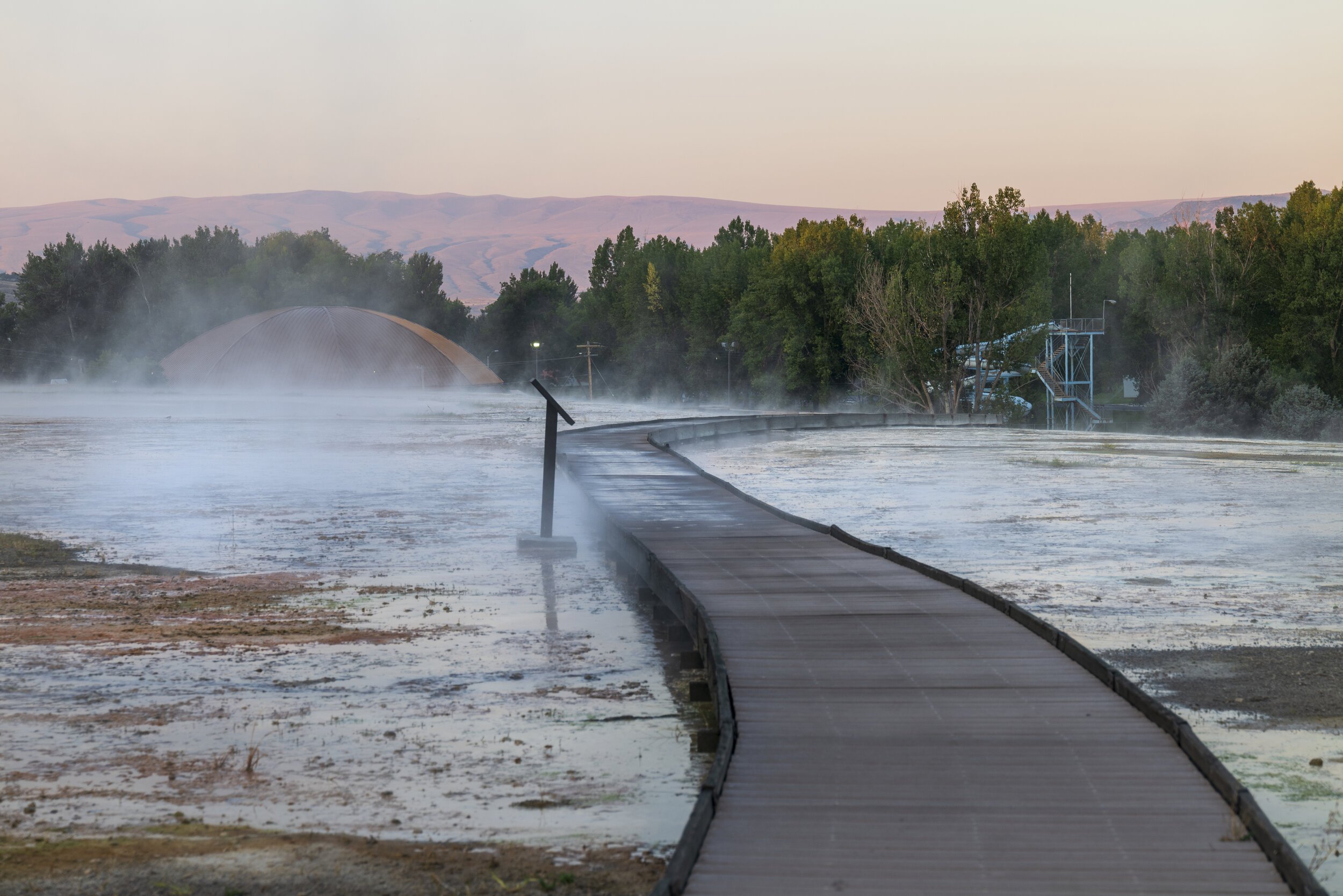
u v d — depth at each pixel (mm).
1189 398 65125
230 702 10539
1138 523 22781
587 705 10477
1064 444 50031
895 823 6496
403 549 19781
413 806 7926
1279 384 64188
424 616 14406
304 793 8164
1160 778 7156
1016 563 17969
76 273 151125
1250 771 8398
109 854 7035
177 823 7578
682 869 5711
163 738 9453
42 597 15492
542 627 13805
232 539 20891
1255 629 13086
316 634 13336
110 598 15438
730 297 104812
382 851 7113
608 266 133125
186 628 13617
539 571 17719
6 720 9906
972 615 11805
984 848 6176
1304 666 11359
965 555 18828
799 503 26922
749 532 18312
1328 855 6902
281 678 11352
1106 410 85312
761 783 7113
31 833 7398
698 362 108312
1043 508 25609
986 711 8531
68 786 8289
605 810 7859
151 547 19922
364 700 10609
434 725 9836
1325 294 68188
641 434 45188
